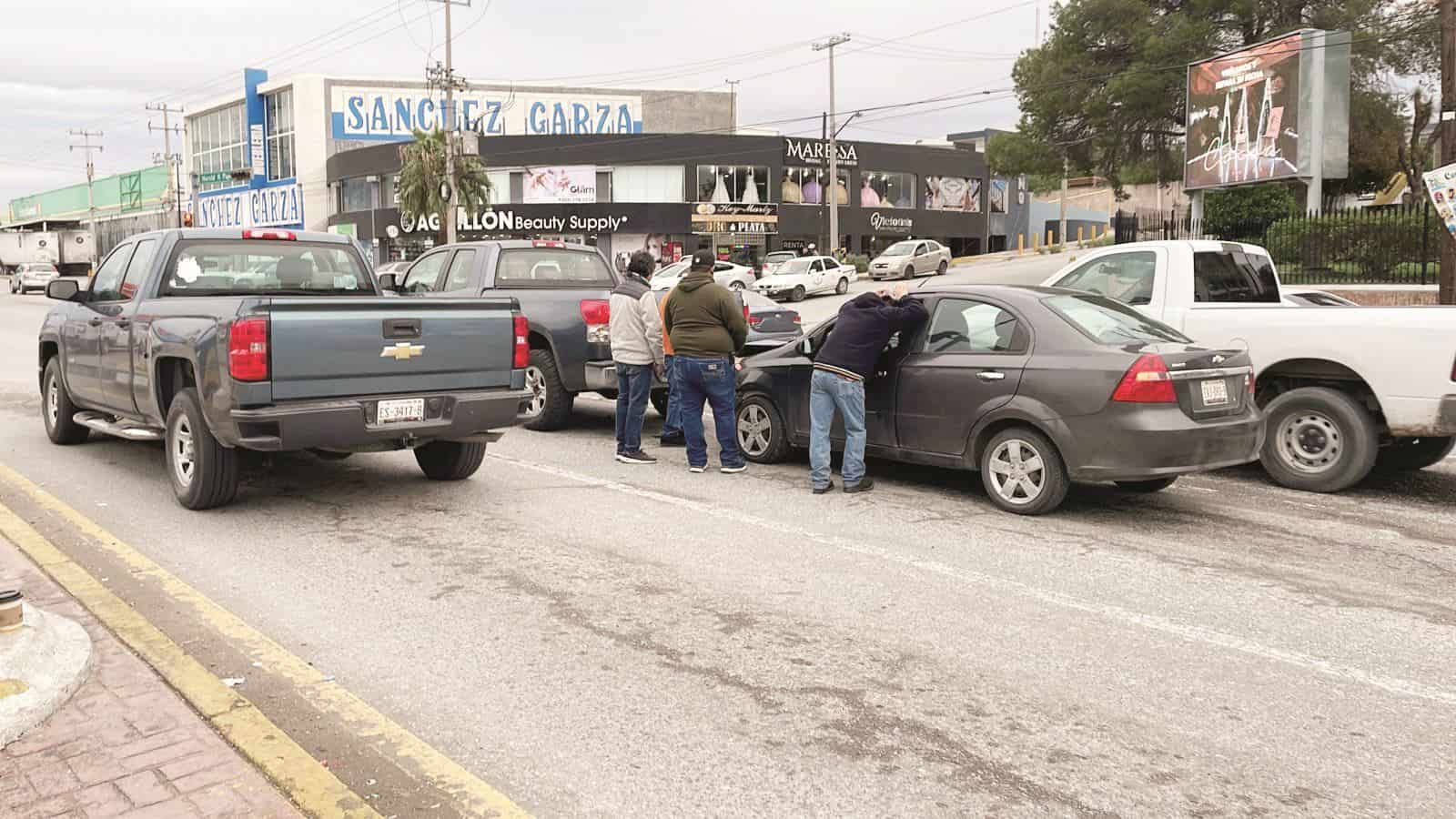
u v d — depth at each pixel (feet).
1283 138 72.43
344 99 204.54
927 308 24.85
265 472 27.04
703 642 15.02
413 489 25.18
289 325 20.13
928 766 11.36
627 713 12.64
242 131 222.48
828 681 13.65
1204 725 12.40
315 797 10.34
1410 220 62.44
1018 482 22.74
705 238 173.17
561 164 169.89
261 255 26.11
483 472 27.35
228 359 19.98
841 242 185.68
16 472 26.55
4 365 53.78
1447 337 23.58
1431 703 13.08
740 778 11.09
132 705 12.05
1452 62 45.19
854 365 24.16
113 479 26.04
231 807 9.95
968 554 19.62
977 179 206.59
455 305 22.48
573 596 17.03
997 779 11.09
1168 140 129.08
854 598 17.01
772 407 28.35
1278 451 26.14
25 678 11.92
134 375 24.49
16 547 18.67
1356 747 11.86
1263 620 16.08
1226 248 30.12
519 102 210.38
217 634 15.08
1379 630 15.69
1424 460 27.32
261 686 13.30
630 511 22.91
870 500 24.20
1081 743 11.92
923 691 13.35
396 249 184.75
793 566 18.78
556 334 33.17
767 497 24.49
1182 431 20.83
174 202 244.01
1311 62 70.08
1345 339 24.91
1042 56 130.62
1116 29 124.16
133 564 18.42
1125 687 13.50
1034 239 225.76
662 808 10.48
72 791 10.14
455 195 149.28
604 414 39.24
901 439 24.81
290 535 20.76
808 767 11.32
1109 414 21.03
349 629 15.49
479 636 15.20
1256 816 10.37
